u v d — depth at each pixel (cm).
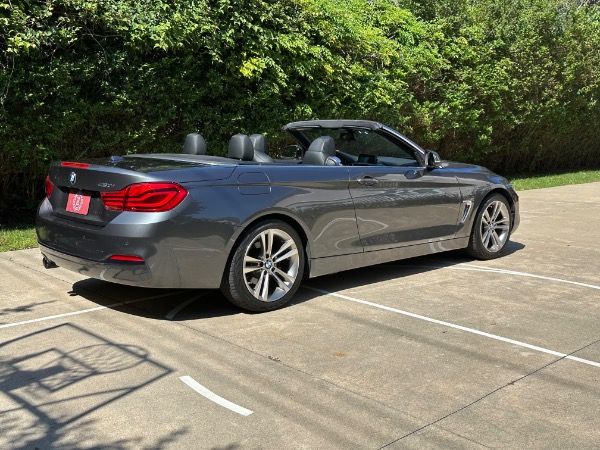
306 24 991
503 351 438
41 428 324
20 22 707
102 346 436
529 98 1622
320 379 388
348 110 1115
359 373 398
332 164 574
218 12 861
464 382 387
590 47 1742
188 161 512
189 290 577
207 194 477
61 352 424
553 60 1652
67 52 773
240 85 938
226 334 464
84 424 329
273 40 923
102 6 767
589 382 389
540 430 329
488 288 600
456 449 309
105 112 813
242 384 379
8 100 740
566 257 741
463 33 1427
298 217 525
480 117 1517
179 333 464
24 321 484
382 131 617
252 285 512
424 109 1312
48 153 789
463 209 681
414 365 412
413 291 587
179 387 373
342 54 1121
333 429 327
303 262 537
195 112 891
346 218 564
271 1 956
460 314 518
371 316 511
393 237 609
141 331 467
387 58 1169
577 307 541
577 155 2109
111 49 799
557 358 427
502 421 338
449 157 1552
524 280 631
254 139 627
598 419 342
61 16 761
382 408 351
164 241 459
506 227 738
